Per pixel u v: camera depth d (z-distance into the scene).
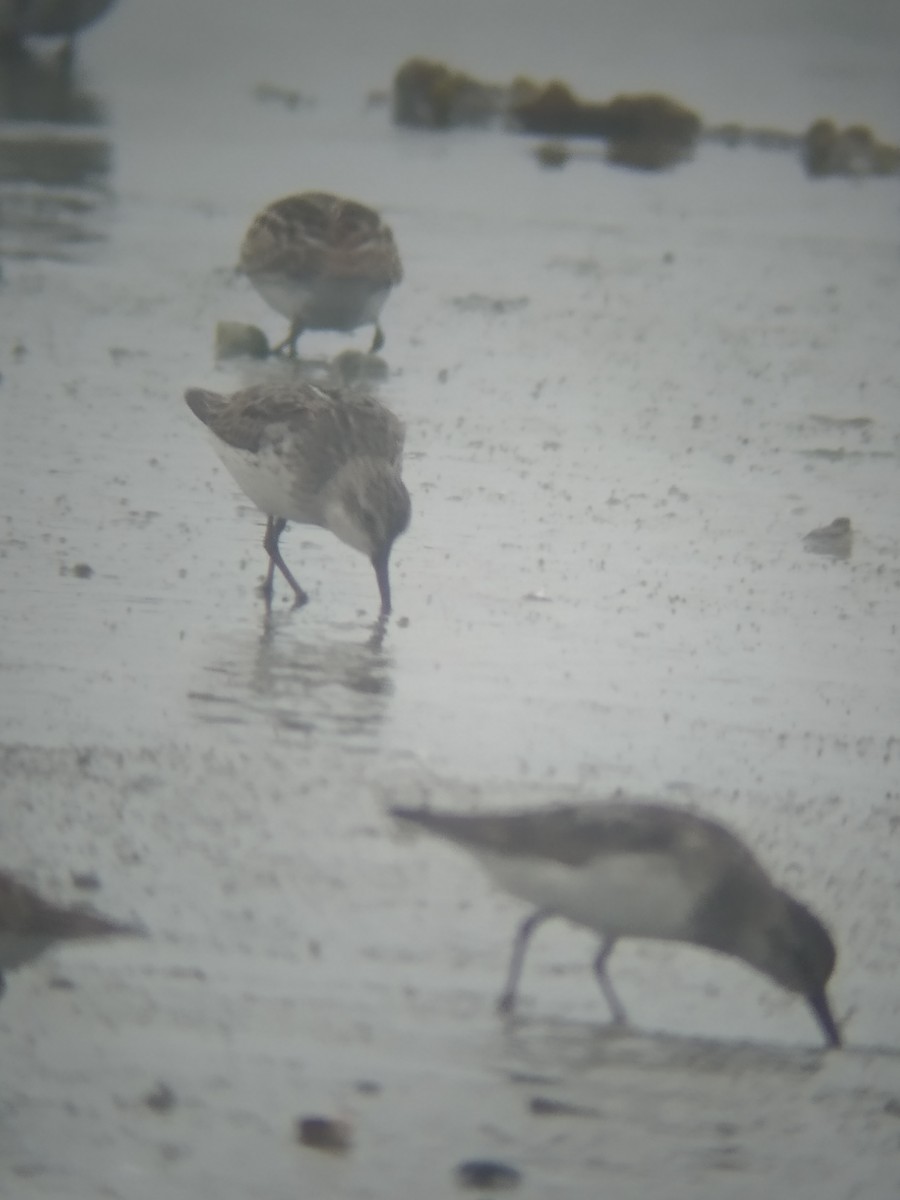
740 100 45.69
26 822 10.77
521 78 42.25
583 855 9.09
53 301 24.47
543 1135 8.09
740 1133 8.23
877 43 54.97
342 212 22.45
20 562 15.53
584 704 13.30
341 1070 8.48
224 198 31.94
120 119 39.00
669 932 9.17
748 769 12.32
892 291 28.25
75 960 9.26
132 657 13.71
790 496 18.61
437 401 21.28
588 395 21.95
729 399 22.11
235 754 12.04
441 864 10.62
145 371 21.64
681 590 15.85
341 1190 7.59
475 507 17.70
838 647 14.77
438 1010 9.09
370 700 13.15
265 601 15.16
